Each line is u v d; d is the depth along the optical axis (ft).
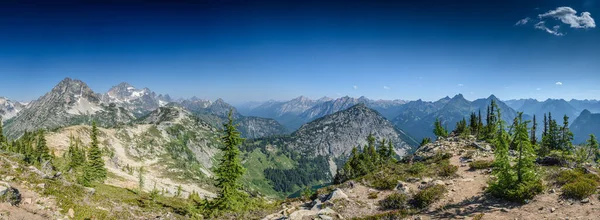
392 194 89.92
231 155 112.47
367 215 81.87
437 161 144.46
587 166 89.10
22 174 92.17
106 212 95.04
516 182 71.15
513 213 61.41
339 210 86.17
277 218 84.58
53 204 81.05
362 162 257.75
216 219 105.19
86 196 101.81
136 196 212.43
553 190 66.90
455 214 67.36
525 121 72.49
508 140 73.67
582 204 57.36
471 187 87.81
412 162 168.66
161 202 191.21
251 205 116.57
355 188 110.83
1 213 62.75
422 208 78.23
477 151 147.95
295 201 115.75
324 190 117.08
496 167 77.56
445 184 95.91
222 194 112.98
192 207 126.11
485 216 62.69
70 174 240.12
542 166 96.53
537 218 56.70
